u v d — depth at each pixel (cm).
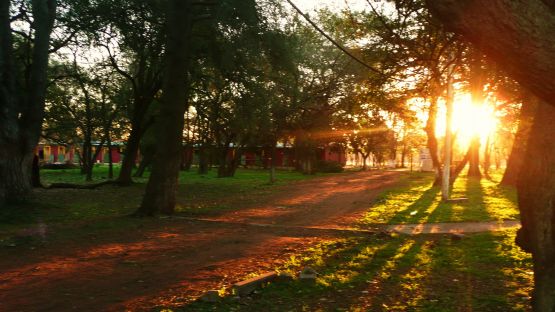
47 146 7800
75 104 3806
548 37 333
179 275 764
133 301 623
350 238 1112
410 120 2548
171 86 1543
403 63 1038
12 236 1142
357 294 645
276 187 3080
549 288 424
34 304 612
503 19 335
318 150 6056
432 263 830
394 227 1292
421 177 4541
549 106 438
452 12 355
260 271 781
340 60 3500
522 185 460
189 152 5928
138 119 2920
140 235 1170
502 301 597
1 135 1528
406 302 605
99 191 2572
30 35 2050
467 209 1691
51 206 1658
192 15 1742
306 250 962
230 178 4219
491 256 874
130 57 2792
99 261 873
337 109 4078
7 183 1551
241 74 2044
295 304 603
